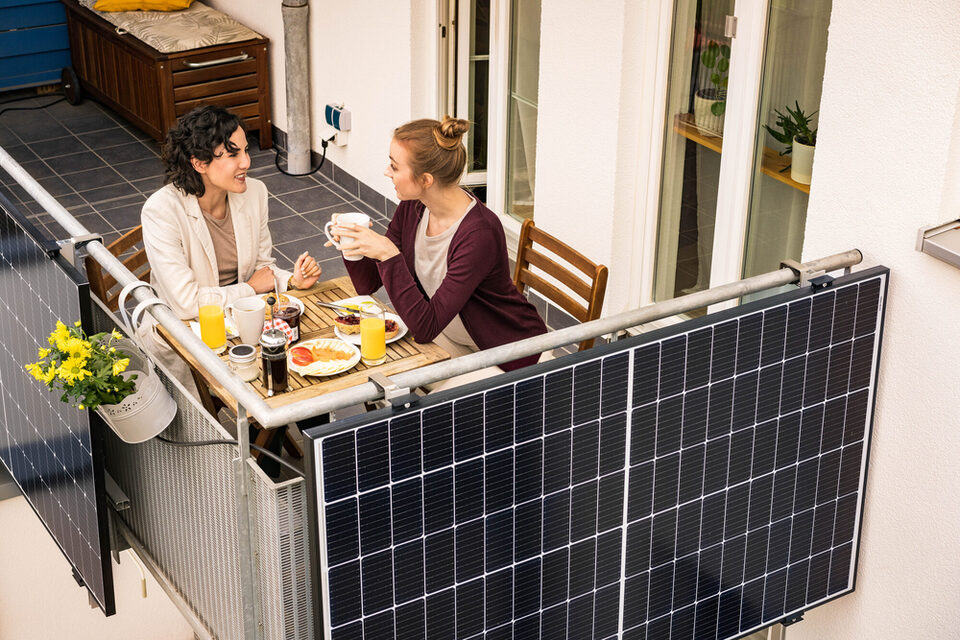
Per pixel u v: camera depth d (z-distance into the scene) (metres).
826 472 3.48
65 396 2.99
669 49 4.62
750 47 4.18
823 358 3.26
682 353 2.96
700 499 3.24
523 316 3.79
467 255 3.51
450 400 2.61
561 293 4.23
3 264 3.61
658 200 4.91
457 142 3.46
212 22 7.70
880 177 3.19
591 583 3.14
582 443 2.90
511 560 2.92
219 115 3.75
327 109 7.02
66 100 8.59
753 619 3.60
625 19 4.57
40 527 4.95
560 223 5.32
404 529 2.70
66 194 6.93
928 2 2.93
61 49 8.59
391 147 3.47
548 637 3.12
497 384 2.67
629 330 5.16
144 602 5.40
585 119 4.96
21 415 3.80
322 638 2.70
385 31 6.30
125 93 7.86
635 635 3.33
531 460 2.83
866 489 3.61
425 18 6.11
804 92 4.05
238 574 2.92
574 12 4.85
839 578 3.72
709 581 3.41
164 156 3.81
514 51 5.75
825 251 3.44
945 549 3.38
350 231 3.46
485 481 2.77
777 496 3.41
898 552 3.55
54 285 3.17
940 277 3.11
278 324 3.51
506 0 5.63
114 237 6.37
